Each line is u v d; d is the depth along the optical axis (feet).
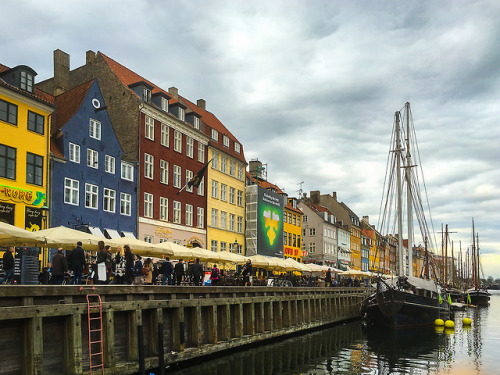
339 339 93.81
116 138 109.50
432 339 98.37
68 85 125.49
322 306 115.34
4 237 59.67
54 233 57.93
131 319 49.73
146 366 50.85
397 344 90.12
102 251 57.77
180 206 133.69
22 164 83.30
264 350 74.33
